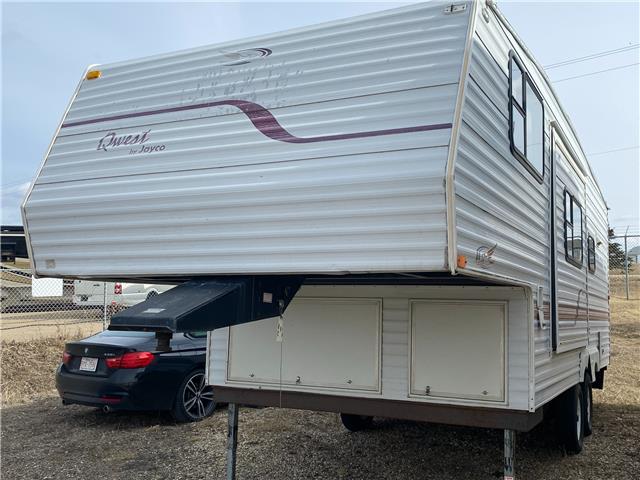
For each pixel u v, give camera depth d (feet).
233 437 14.24
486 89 10.62
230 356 14.38
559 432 17.25
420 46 10.34
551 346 14.47
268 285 11.82
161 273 11.52
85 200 12.56
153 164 12.19
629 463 16.63
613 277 84.48
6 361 29.07
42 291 49.11
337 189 9.97
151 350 20.24
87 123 13.53
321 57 11.28
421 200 9.17
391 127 9.96
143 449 17.80
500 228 10.93
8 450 17.78
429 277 11.84
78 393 20.18
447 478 15.26
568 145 18.13
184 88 12.64
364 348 13.00
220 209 11.10
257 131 11.32
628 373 32.01
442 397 12.16
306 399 13.48
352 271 9.67
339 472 15.71
